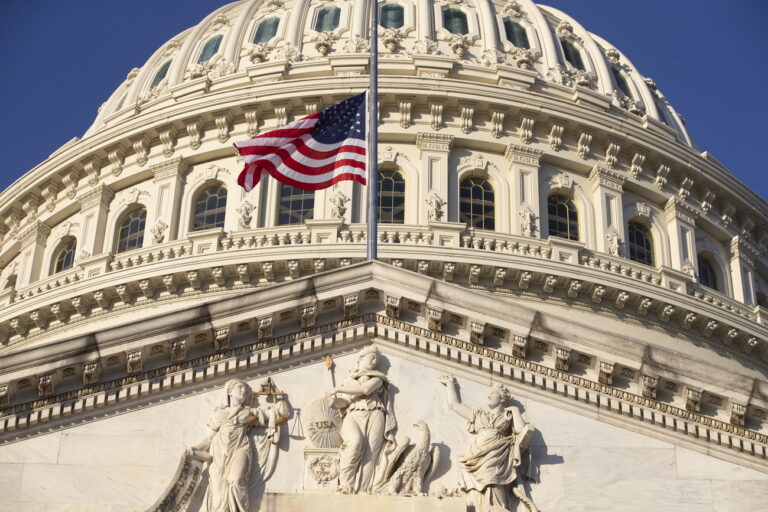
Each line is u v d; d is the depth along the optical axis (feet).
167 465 82.53
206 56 193.06
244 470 81.20
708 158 185.16
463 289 85.66
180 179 174.19
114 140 179.22
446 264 154.10
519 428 82.69
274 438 82.74
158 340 84.28
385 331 86.38
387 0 189.78
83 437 83.41
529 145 173.06
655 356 84.64
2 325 167.73
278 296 85.35
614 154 175.73
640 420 84.43
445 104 172.24
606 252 166.91
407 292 86.02
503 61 182.50
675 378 84.43
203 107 175.73
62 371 84.12
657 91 203.41
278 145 110.42
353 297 86.07
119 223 175.73
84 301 161.99
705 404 84.89
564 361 85.20
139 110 187.01
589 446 83.51
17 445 83.20
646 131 177.58
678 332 160.76
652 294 158.61
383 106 172.35
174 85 186.60
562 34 196.13
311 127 111.75
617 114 184.34
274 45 186.39
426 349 85.92
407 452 82.43
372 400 84.02
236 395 83.76
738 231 184.55
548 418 84.33
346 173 109.70
